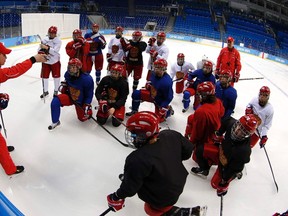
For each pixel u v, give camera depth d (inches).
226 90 198.7
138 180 98.6
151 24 941.8
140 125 99.7
